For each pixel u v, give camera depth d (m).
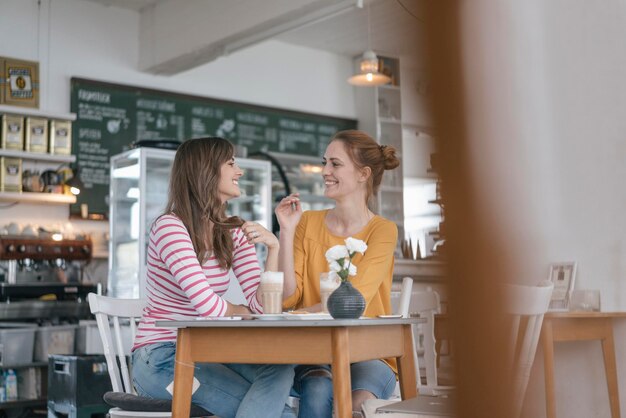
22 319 5.41
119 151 6.55
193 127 7.00
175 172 2.37
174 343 2.23
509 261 0.66
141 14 6.73
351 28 7.26
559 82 2.47
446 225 0.65
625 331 3.02
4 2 6.09
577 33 2.45
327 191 2.55
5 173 5.75
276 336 1.87
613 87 2.56
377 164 2.57
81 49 6.43
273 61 7.57
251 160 6.05
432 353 2.79
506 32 0.72
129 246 5.42
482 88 0.67
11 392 5.26
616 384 3.03
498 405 0.65
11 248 5.53
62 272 5.82
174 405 1.95
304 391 2.20
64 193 5.99
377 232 2.51
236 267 2.53
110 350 2.62
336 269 1.98
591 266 2.80
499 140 0.68
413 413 1.66
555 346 3.19
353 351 1.93
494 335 0.65
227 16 5.80
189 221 2.31
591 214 2.67
